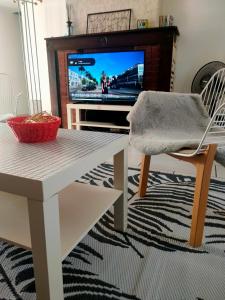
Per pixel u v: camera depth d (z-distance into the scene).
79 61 3.00
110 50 2.93
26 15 3.51
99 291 0.82
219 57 2.79
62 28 3.39
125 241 1.08
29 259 0.96
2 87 3.58
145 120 1.33
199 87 2.59
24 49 3.74
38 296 0.68
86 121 3.16
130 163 2.11
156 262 0.95
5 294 0.81
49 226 0.61
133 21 2.92
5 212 0.87
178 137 1.28
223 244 1.06
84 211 0.91
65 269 0.91
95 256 0.98
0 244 1.04
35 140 0.91
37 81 3.79
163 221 1.23
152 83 2.83
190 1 2.74
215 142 1.02
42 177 0.58
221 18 2.68
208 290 0.83
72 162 0.69
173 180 1.73
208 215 1.29
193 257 0.98
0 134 1.05
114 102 2.99
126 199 1.12
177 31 2.69
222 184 1.66
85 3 3.08
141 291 0.82
